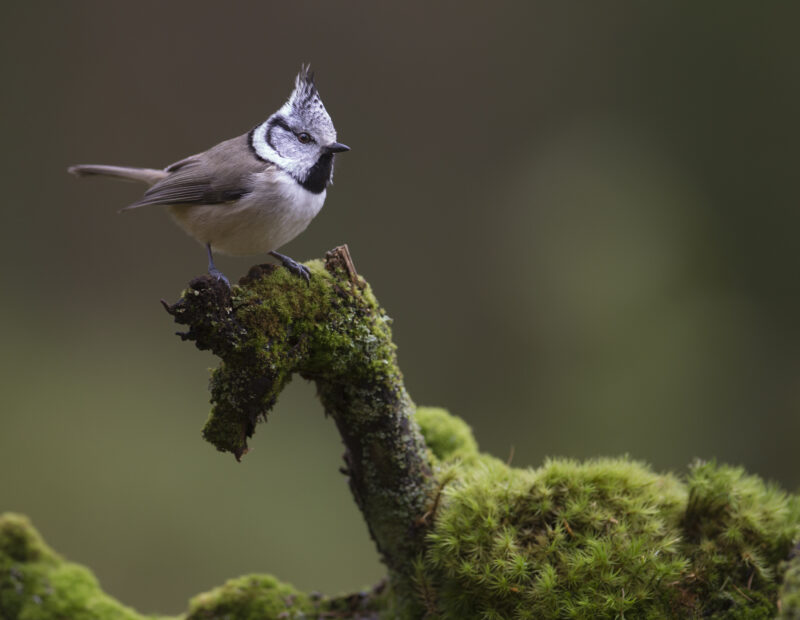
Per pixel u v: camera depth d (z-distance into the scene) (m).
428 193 16.66
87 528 10.75
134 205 5.71
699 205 15.23
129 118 16.61
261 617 4.85
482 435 13.22
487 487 4.20
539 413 13.23
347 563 10.88
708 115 15.96
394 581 4.53
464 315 15.18
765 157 15.49
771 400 12.78
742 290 14.41
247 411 4.05
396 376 4.39
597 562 3.89
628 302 13.94
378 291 15.57
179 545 10.84
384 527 4.45
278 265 4.21
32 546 4.64
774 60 15.84
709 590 3.98
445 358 14.66
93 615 4.53
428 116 17.12
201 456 11.92
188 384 13.23
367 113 17.22
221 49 16.97
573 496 4.13
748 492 4.18
